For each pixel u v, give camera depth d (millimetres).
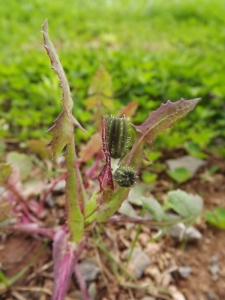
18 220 105
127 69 182
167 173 133
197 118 157
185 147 143
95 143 94
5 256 100
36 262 100
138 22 323
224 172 137
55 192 119
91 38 271
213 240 111
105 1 378
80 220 76
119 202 72
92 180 110
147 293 96
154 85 172
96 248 104
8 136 147
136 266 101
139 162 74
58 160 128
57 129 65
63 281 75
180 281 101
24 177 112
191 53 230
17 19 298
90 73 179
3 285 93
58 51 214
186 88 167
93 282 96
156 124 73
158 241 109
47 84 157
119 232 110
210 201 124
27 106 163
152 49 246
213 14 340
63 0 376
